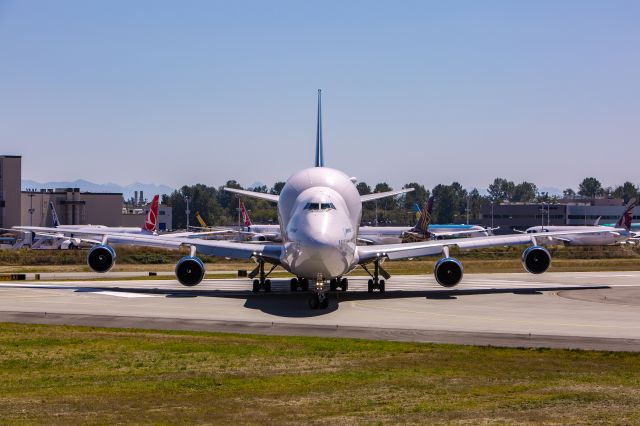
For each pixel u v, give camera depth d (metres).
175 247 67.50
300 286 71.94
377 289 69.62
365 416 25.58
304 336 43.72
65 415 26.00
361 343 41.12
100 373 33.47
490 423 24.47
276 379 32.03
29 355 37.75
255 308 57.28
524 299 64.25
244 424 24.70
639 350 38.75
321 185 65.06
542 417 25.25
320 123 87.31
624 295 67.94
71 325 48.16
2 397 28.91
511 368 34.25
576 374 32.91
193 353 38.22
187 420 25.27
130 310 55.81
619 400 27.77
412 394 29.02
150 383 31.36
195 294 67.94
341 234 55.81
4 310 55.50
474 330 45.84
